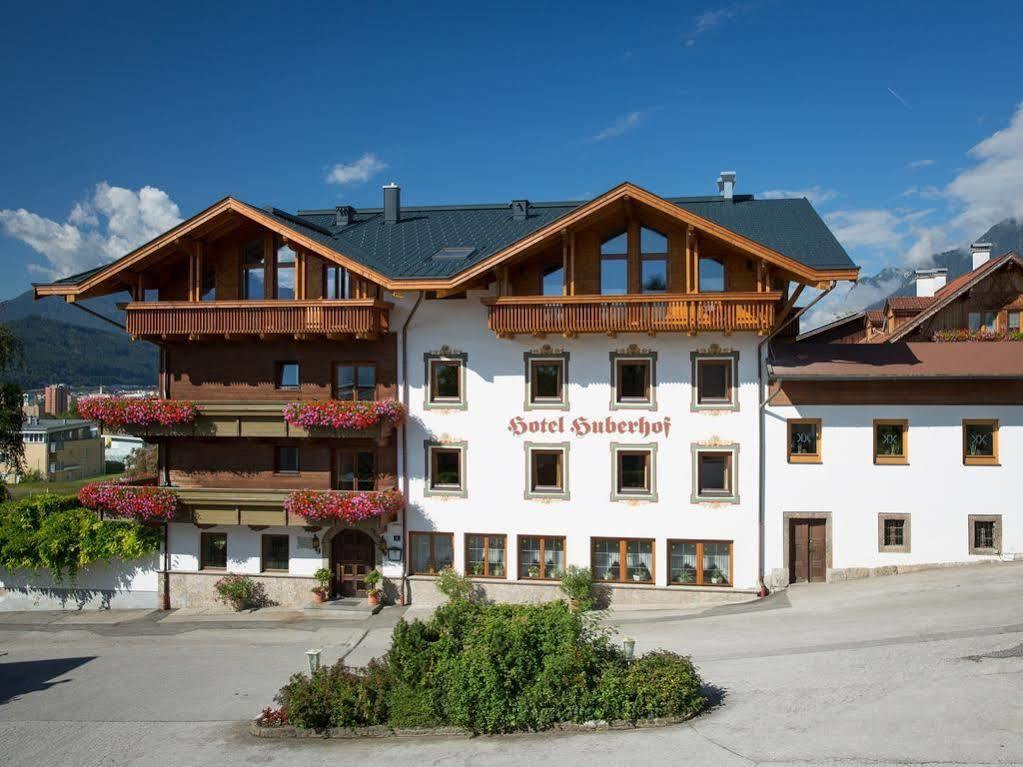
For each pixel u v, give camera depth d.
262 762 11.88
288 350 23.81
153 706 15.60
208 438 24.41
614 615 21.16
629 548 22.52
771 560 21.73
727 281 21.58
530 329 21.53
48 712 15.54
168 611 24.67
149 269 24.11
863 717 11.74
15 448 32.28
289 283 23.70
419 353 23.33
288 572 24.36
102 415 23.17
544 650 12.80
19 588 25.56
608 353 22.38
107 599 25.25
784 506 21.75
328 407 22.16
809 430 21.89
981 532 21.34
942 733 10.96
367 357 23.55
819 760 10.37
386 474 23.62
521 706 12.30
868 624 17.11
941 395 21.30
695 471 21.98
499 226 26.34
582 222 21.22
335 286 23.33
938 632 15.80
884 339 29.62
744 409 21.73
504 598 22.94
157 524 24.86
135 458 100.69
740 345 21.72
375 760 11.54
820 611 18.91
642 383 22.50
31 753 13.11
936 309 26.58
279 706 14.76
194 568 24.80
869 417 21.53
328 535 24.12
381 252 24.62
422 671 13.21
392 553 23.66
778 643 16.50
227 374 24.09
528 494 22.83
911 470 21.42
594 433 22.50
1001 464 21.12
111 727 14.30
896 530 21.61
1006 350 21.78
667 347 22.08
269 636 21.41
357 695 13.21
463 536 23.20
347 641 20.50
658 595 22.11
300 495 22.70
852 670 13.97
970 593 18.59
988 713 11.52
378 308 22.48
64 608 25.41
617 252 22.12
